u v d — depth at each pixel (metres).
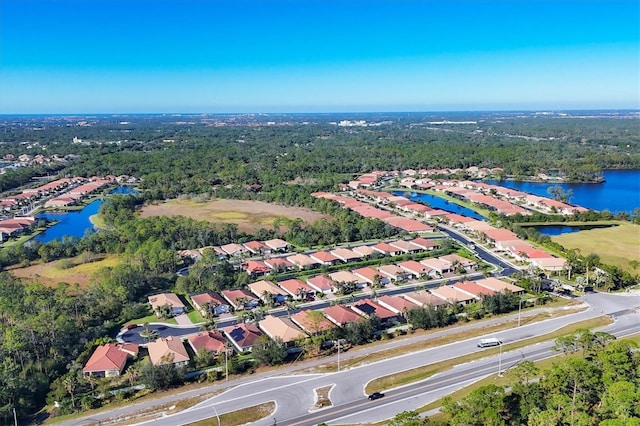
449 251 186.75
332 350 112.94
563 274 162.50
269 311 136.88
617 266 163.50
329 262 176.00
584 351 101.56
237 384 98.88
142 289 151.12
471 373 100.19
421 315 123.19
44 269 173.12
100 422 87.12
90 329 122.00
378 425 83.44
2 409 86.44
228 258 183.88
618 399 74.19
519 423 78.19
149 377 96.31
